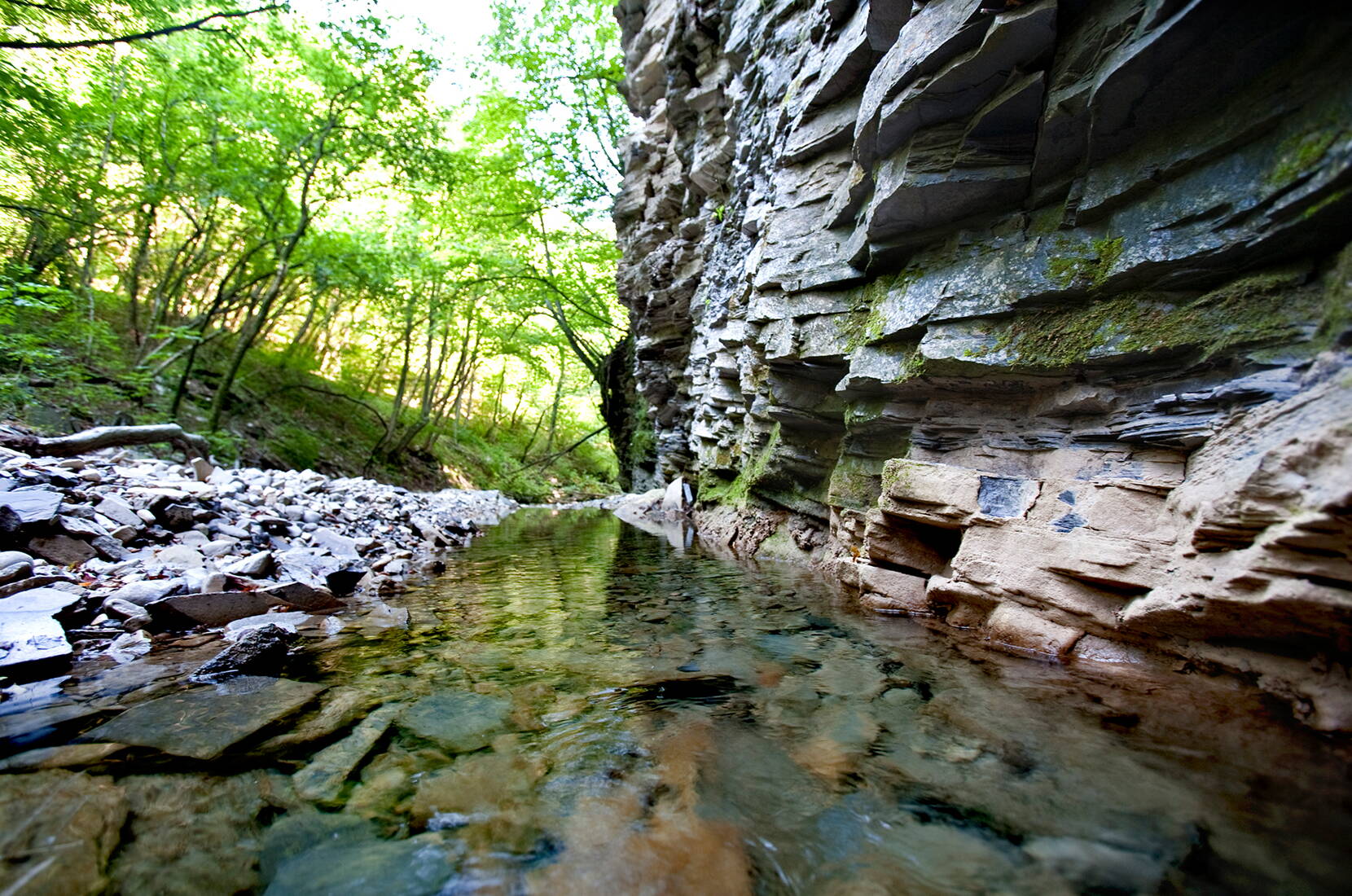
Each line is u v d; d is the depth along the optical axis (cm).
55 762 255
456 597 641
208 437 1462
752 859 207
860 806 239
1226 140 368
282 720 308
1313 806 226
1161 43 364
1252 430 330
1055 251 473
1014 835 218
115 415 1422
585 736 303
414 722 315
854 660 426
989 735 299
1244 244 357
